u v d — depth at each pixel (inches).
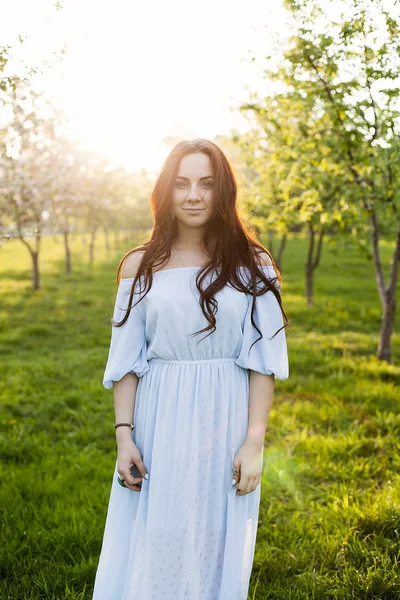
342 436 172.6
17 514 125.1
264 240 681.0
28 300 547.8
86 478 148.1
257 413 76.9
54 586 101.1
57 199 593.0
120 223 1112.8
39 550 112.7
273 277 78.6
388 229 300.5
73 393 228.8
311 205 249.3
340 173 231.5
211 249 76.5
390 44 162.2
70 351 336.2
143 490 75.5
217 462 75.2
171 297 74.1
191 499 73.9
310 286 490.9
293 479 145.5
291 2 166.7
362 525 119.2
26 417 207.0
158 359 77.3
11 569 106.7
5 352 341.4
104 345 358.0
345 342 342.0
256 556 109.3
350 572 102.7
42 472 151.3
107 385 77.8
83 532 116.5
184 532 73.5
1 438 176.4
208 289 73.2
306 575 103.3
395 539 114.5
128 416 77.7
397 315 474.3
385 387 227.6
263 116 238.4
